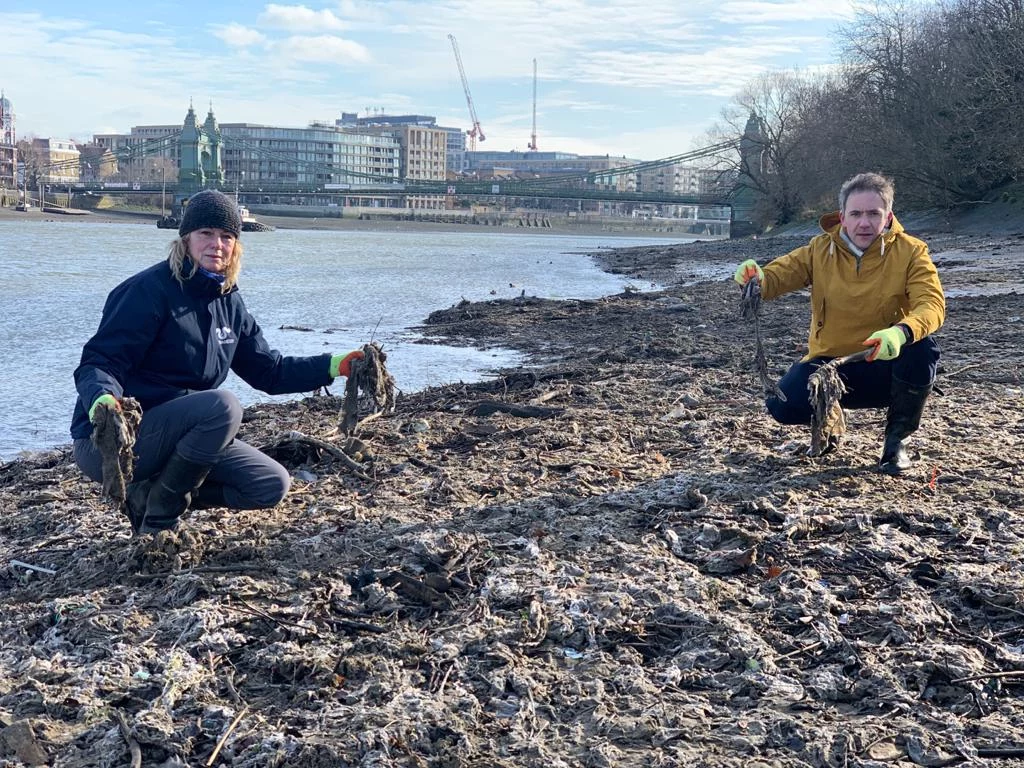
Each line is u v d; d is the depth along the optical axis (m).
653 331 14.77
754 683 3.32
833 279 5.23
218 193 4.32
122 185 158.50
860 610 3.80
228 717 3.19
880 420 6.65
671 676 3.38
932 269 5.09
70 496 6.02
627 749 2.99
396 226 152.12
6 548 5.04
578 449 6.33
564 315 17.66
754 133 80.25
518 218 187.62
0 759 3.03
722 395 8.31
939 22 51.44
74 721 3.24
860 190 5.06
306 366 4.84
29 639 3.88
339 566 4.38
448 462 6.13
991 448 5.97
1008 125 43.88
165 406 4.28
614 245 84.25
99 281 29.64
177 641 3.69
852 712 3.17
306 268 38.75
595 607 3.85
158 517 4.48
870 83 53.00
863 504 4.92
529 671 3.44
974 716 3.11
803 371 5.36
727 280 26.69
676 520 4.82
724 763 2.88
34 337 16.12
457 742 3.02
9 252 48.03
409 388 10.72
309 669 3.49
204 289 4.32
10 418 9.70
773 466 5.63
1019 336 11.77
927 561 4.23
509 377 9.80
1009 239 36.03
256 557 4.49
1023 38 43.12
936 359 5.23
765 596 3.96
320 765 2.93
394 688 3.32
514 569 4.24
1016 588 3.89
